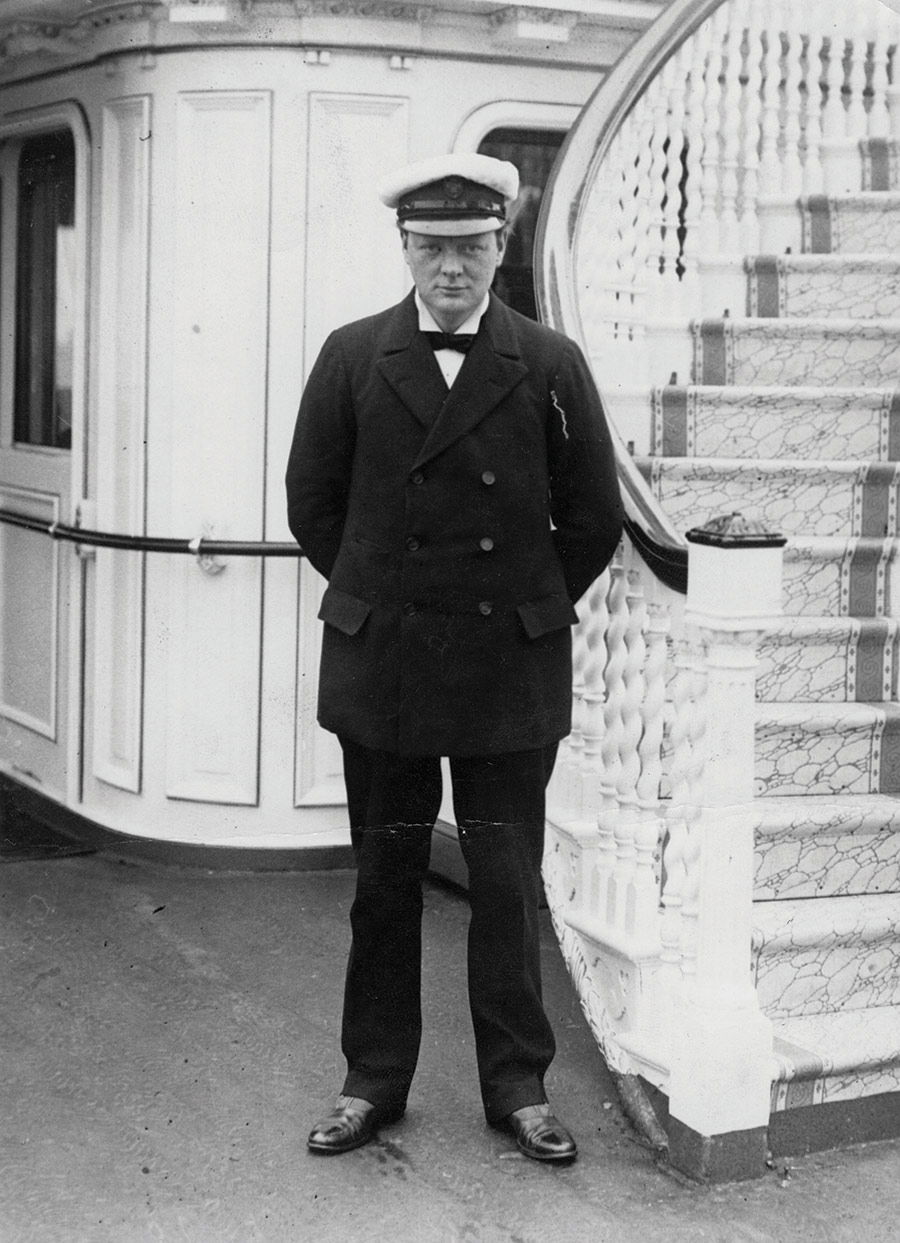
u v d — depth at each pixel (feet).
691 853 11.66
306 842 17.95
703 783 11.49
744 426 16.65
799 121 19.53
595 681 13.64
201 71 17.08
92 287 18.43
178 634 17.88
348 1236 10.53
